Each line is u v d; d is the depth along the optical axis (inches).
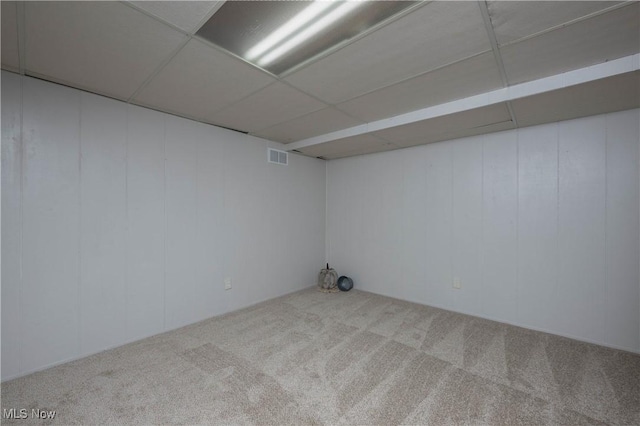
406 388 75.2
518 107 92.7
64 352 87.0
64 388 74.7
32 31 59.6
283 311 131.9
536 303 112.1
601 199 99.8
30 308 81.4
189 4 52.7
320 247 181.9
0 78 76.7
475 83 84.0
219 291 127.7
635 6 52.4
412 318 123.6
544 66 74.5
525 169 114.7
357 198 170.9
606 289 98.9
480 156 125.6
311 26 59.3
